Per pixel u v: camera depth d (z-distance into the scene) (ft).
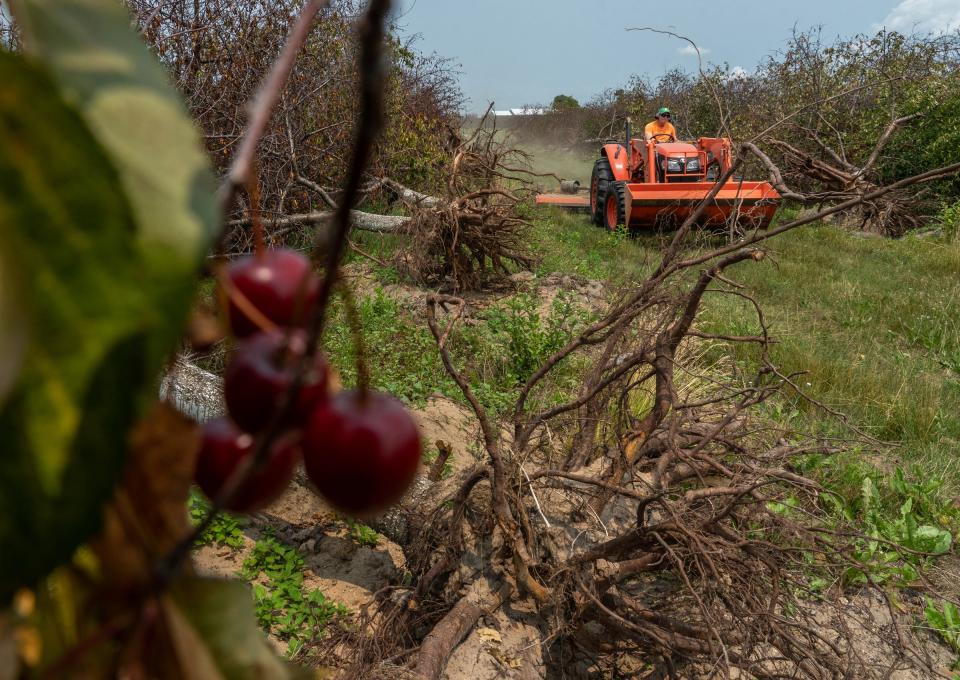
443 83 45.52
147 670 1.06
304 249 21.61
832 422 17.62
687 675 9.12
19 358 0.66
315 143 25.61
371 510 1.47
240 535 11.55
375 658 8.09
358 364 1.47
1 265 0.66
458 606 8.73
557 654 8.89
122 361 0.68
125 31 0.81
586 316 23.21
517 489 9.06
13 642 0.95
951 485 15.56
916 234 46.24
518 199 29.07
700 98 70.49
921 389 20.33
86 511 0.72
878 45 62.59
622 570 8.46
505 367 19.40
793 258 38.09
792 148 9.04
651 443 11.13
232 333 1.29
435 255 29.25
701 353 19.95
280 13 23.84
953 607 11.14
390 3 0.77
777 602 8.38
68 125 0.68
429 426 15.57
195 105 20.47
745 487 8.25
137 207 0.70
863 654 10.02
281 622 9.89
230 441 1.29
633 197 38.32
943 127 48.47
